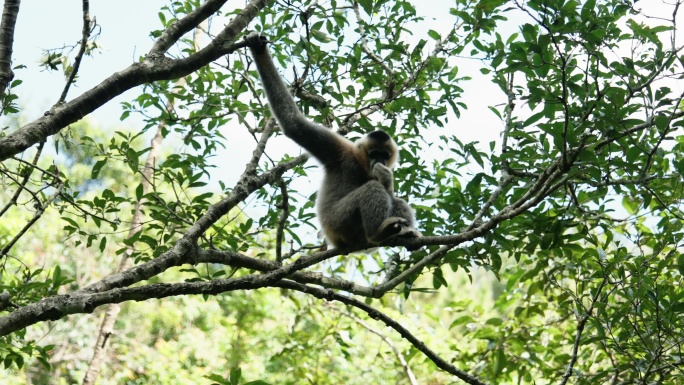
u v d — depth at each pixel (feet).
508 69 25.03
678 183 26.94
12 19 20.81
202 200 28.45
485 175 28.40
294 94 31.17
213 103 32.68
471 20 31.76
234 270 27.84
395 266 29.58
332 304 55.62
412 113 34.06
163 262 21.66
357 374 54.39
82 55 21.18
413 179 32.14
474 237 23.48
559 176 23.29
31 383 73.36
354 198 28.14
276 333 64.80
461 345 49.88
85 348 74.49
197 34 39.09
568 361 36.22
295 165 30.89
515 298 40.88
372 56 34.58
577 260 31.83
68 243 82.23
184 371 64.69
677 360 28.07
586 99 24.34
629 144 26.37
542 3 24.27
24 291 27.17
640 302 28.35
